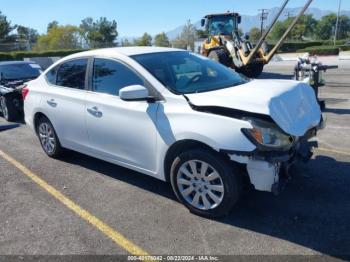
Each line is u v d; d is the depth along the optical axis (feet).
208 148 12.34
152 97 13.48
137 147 14.26
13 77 32.27
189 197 13.24
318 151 18.67
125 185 15.94
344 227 11.89
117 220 13.09
